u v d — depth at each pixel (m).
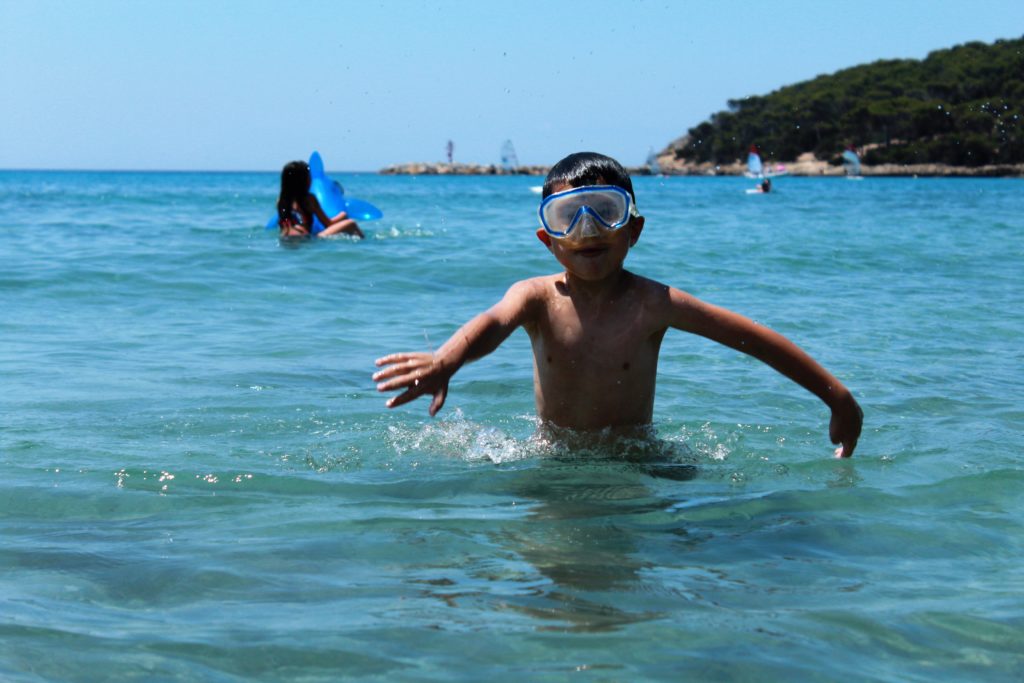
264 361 5.73
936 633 2.13
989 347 6.18
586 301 3.90
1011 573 2.52
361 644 2.04
